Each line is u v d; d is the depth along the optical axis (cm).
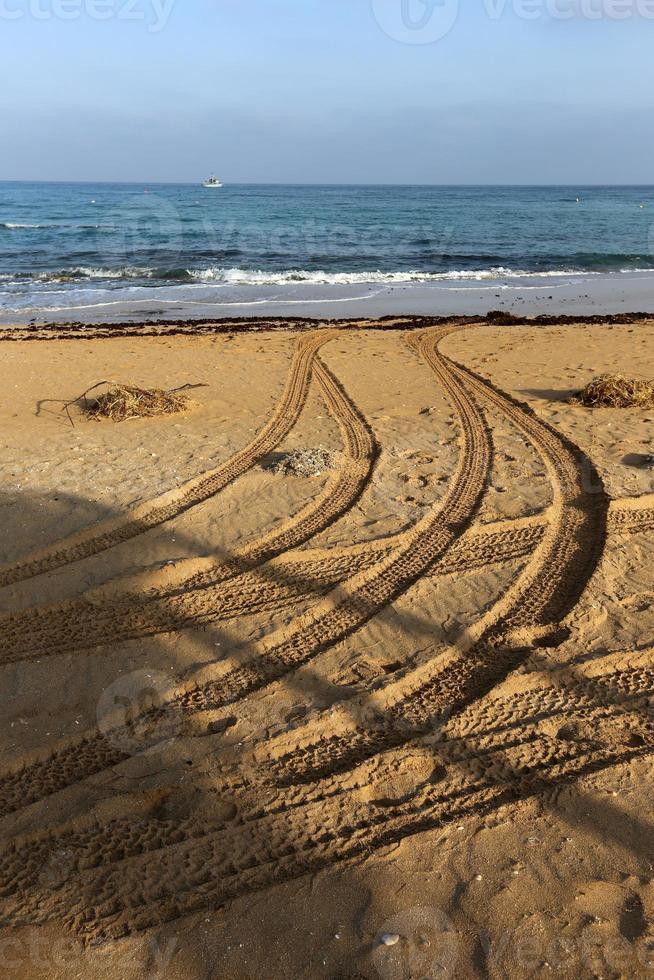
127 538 566
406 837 300
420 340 1315
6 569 515
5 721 371
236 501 626
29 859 296
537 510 598
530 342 1280
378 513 599
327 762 345
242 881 283
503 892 274
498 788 326
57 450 747
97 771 342
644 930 259
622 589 484
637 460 703
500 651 427
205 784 332
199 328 1489
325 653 424
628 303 1897
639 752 345
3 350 1215
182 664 417
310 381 1020
